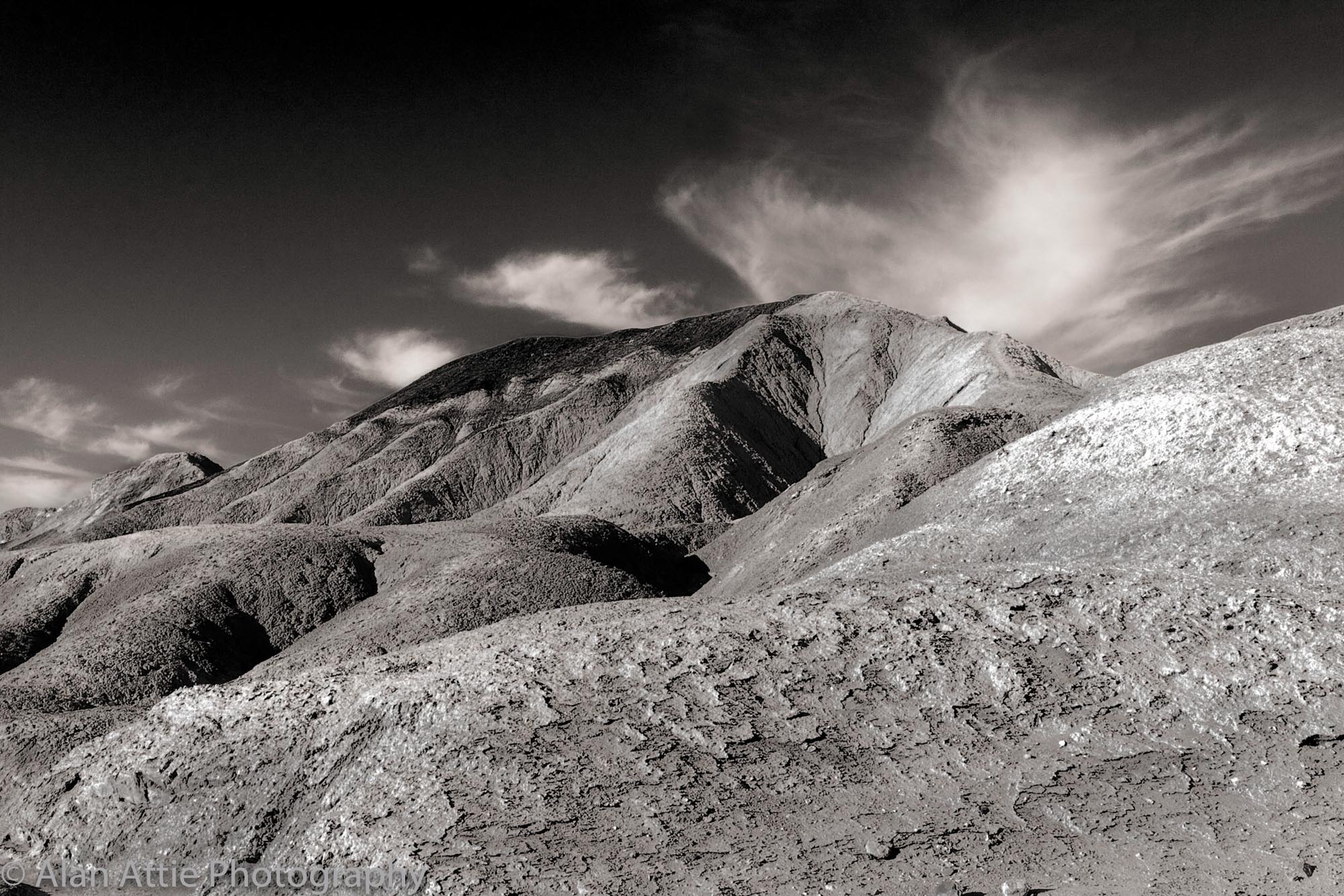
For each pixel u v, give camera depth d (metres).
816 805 16.42
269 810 18.64
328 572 62.75
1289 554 26.22
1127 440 37.19
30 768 28.05
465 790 16.80
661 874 14.84
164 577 62.66
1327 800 16.14
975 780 16.98
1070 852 15.30
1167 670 19.11
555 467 154.50
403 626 50.97
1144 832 15.70
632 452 116.12
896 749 17.69
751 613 22.23
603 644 21.05
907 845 15.51
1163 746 17.62
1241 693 18.47
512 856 15.22
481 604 52.53
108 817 19.95
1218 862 14.86
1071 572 22.73
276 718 21.06
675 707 18.66
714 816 16.09
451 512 144.38
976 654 19.83
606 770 17.11
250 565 62.25
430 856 15.32
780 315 173.38
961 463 56.38
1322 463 30.64
